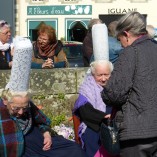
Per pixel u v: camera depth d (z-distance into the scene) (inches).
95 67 235.6
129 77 196.4
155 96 197.0
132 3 1206.3
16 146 210.7
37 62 318.3
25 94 210.8
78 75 316.5
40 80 312.2
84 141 232.5
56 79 314.2
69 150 222.7
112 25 315.6
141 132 193.8
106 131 208.1
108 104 201.9
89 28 333.1
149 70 197.9
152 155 199.5
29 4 1219.2
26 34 1214.3
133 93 197.9
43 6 1222.3
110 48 307.1
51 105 313.7
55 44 321.7
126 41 205.6
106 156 222.5
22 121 217.5
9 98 210.1
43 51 319.9
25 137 218.4
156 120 195.2
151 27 334.3
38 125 227.3
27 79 211.3
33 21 1221.7
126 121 196.1
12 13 1167.0
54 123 303.6
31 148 218.8
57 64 323.0
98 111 229.9
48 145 221.0
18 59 207.2
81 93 236.1
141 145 196.4
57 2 1220.5
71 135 278.4
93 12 1216.8
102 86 236.1
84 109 231.8
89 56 330.0
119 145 203.3
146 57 199.2
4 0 1152.2
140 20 203.5
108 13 1211.9
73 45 590.6
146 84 196.5
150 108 195.5
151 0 1201.4
